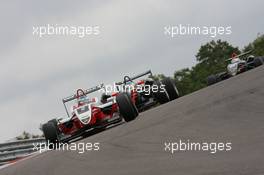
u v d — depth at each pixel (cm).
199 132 1727
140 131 2080
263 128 1556
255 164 1110
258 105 2005
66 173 1530
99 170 1442
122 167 1403
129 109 2673
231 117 1888
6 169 2212
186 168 1217
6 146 3841
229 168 1127
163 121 2219
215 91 2880
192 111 2264
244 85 2691
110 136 2202
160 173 1220
